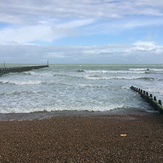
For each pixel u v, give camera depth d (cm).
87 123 1554
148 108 2116
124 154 986
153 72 7725
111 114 1864
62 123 1550
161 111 1888
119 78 5059
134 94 2836
